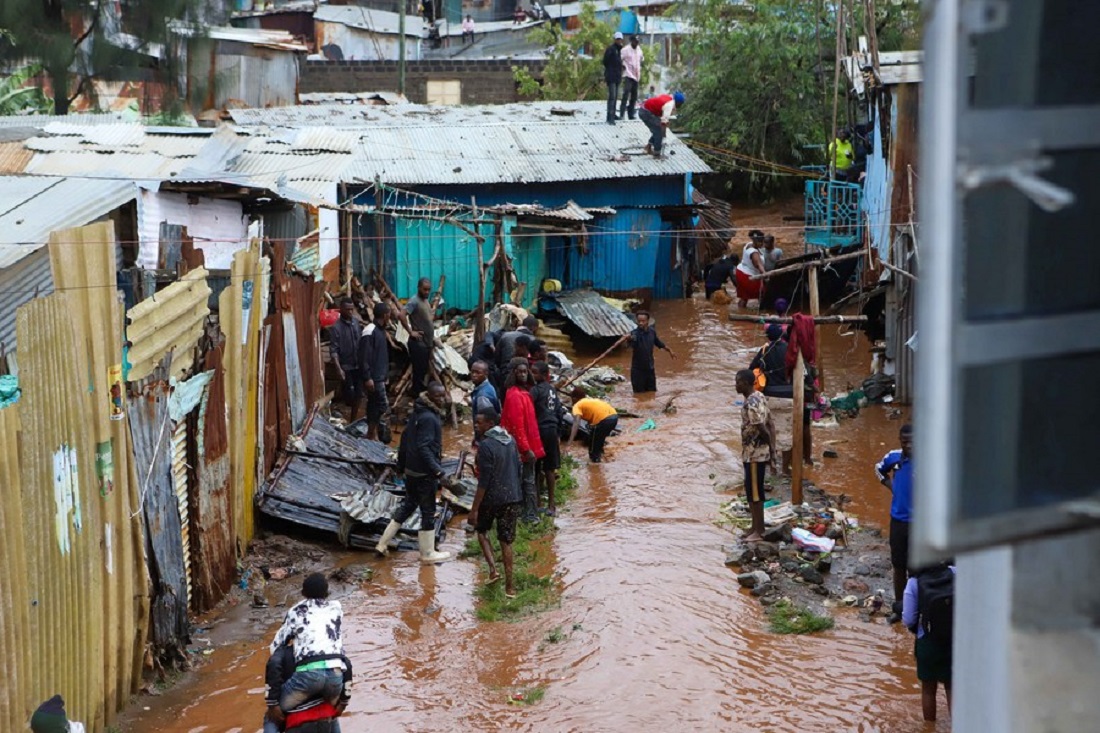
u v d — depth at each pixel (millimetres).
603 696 8594
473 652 9516
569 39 41031
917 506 2303
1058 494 2398
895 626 9695
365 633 9977
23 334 7070
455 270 23625
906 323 17266
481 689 8836
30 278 8977
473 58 45406
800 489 12477
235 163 15305
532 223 24047
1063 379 2398
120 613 8555
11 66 23469
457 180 23812
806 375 14016
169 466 9461
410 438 11641
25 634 6977
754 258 25031
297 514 12180
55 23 23406
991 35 2291
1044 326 2367
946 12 2189
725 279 26828
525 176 24375
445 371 17703
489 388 13547
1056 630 3096
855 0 27109
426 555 11734
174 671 9312
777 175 35250
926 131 2223
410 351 16969
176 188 12312
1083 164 2398
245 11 45000
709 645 9375
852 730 7969
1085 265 2414
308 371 14680
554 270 25531
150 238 11867
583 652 9359
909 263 17141
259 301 12211
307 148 18609
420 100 41094
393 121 28172
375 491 12883
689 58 37562
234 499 11195
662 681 8773
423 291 17062
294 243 17156
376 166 24266
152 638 9125
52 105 26484
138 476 8875
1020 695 3102
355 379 16031
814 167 34312
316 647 7105
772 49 32938
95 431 8125
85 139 14508
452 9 51688
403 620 10242
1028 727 3096
